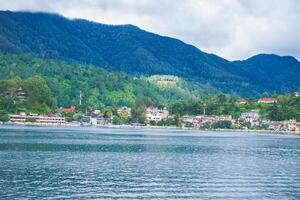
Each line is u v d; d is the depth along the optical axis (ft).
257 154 560.61
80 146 585.63
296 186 309.01
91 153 495.41
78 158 438.81
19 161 395.14
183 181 315.78
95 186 285.02
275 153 586.04
